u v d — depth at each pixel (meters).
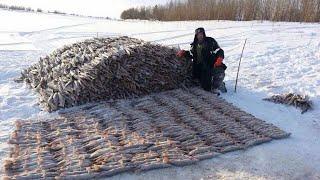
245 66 6.58
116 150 3.57
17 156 3.47
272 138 4.11
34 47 8.97
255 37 9.00
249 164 3.63
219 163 3.61
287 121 4.61
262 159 3.72
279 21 12.18
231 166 3.58
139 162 3.43
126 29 12.49
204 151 3.73
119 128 4.03
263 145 3.99
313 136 4.29
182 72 5.23
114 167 3.34
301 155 3.86
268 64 6.67
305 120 4.66
